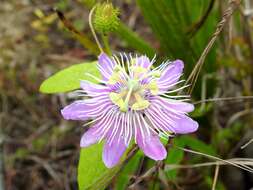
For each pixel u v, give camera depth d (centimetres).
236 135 13
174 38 11
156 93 8
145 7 11
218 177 13
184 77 11
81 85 8
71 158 13
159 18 11
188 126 8
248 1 13
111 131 8
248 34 12
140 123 8
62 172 13
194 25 11
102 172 9
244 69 13
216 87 13
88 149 9
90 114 8
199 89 12
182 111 8
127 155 8
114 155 8
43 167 13
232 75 13
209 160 12
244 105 13
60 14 10
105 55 8
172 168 10
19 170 13
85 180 8
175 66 8
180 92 9
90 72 9
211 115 12
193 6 12
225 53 13
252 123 13
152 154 8
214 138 13
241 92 13
